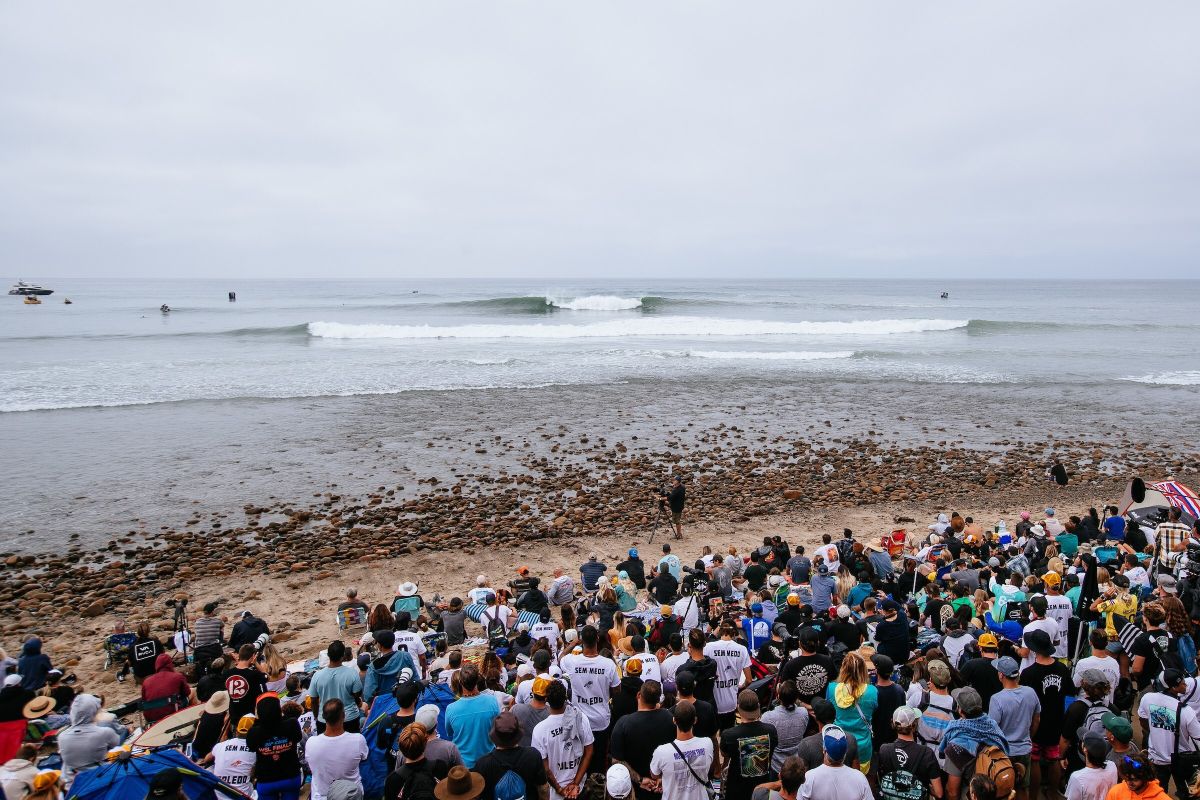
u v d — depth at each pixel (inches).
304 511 793.6
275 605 572.4
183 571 638.5
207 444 1051.9
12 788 251.1
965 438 1143.0
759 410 1317.7
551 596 528.4
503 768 224.7
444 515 780.0
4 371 1581.0
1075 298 6614.2
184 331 2493.8
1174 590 391.2
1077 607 405.4
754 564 512.1
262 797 255.9
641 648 300.7
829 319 3294.8
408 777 222.7
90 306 4411.9
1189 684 266.8
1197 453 1068.5
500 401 1357.0
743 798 240.1
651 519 767.7
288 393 1400.1
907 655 347.3
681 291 6934.1
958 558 522.9
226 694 292.8
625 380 1581.0
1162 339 2434.8
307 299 5319.9
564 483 884.6
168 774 215.2
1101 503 843.4
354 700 303.3
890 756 228.8
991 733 232.8
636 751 240.5
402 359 1829.5
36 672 391.5
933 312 3993.6
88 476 907.4
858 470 958.4
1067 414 1318.9
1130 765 207.9
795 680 285.6
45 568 652.7
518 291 7027.6
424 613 490.3
